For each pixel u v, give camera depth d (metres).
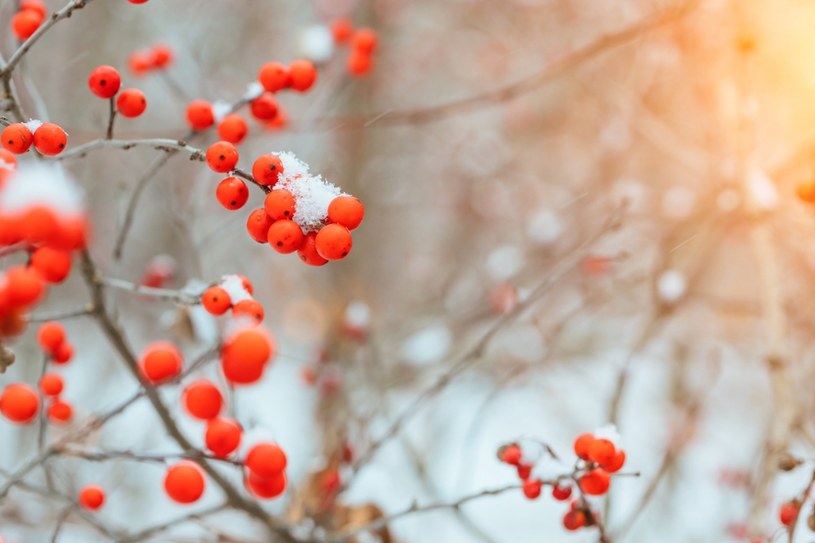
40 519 2.85
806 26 3.35
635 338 4.16
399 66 6.53
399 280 7.10
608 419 3.13
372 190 6.74
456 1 6.12
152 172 2.22
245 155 4.56
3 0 2.46
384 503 3.48
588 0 4.97
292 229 1.40
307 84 2.10
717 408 4.91
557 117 5.86
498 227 6.27
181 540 2.67
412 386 4.57
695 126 4.63
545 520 4.37
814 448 2.74
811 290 4.09
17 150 1.52
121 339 1.96
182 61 4.06
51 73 5.24
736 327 4.97
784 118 3.95
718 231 4.27
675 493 4.17
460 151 6.34
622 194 4.48
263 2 6.64
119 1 5.67
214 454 1.50
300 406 5.09
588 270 4.28
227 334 1.35
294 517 2.90
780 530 1.93
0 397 1.68
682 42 3.75
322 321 5.46
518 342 4.88
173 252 5.51
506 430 5.00
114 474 3.67
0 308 1.14
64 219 1.10
